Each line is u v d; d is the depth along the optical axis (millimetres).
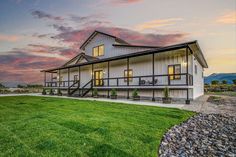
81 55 22141
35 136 4172
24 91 33312
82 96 18047
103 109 8516
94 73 21656
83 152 3303
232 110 8484
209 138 4352
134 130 4758
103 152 3312
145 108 8867
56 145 3609
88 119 6062
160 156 3262
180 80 13984
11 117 6484
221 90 32625
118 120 5945
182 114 7191
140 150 3438
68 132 4488
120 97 17188
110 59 15797
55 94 23484
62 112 7621
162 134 4512
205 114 7297
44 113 7359
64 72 26844
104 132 4516
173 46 11555
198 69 19469
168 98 11727
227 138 4367
